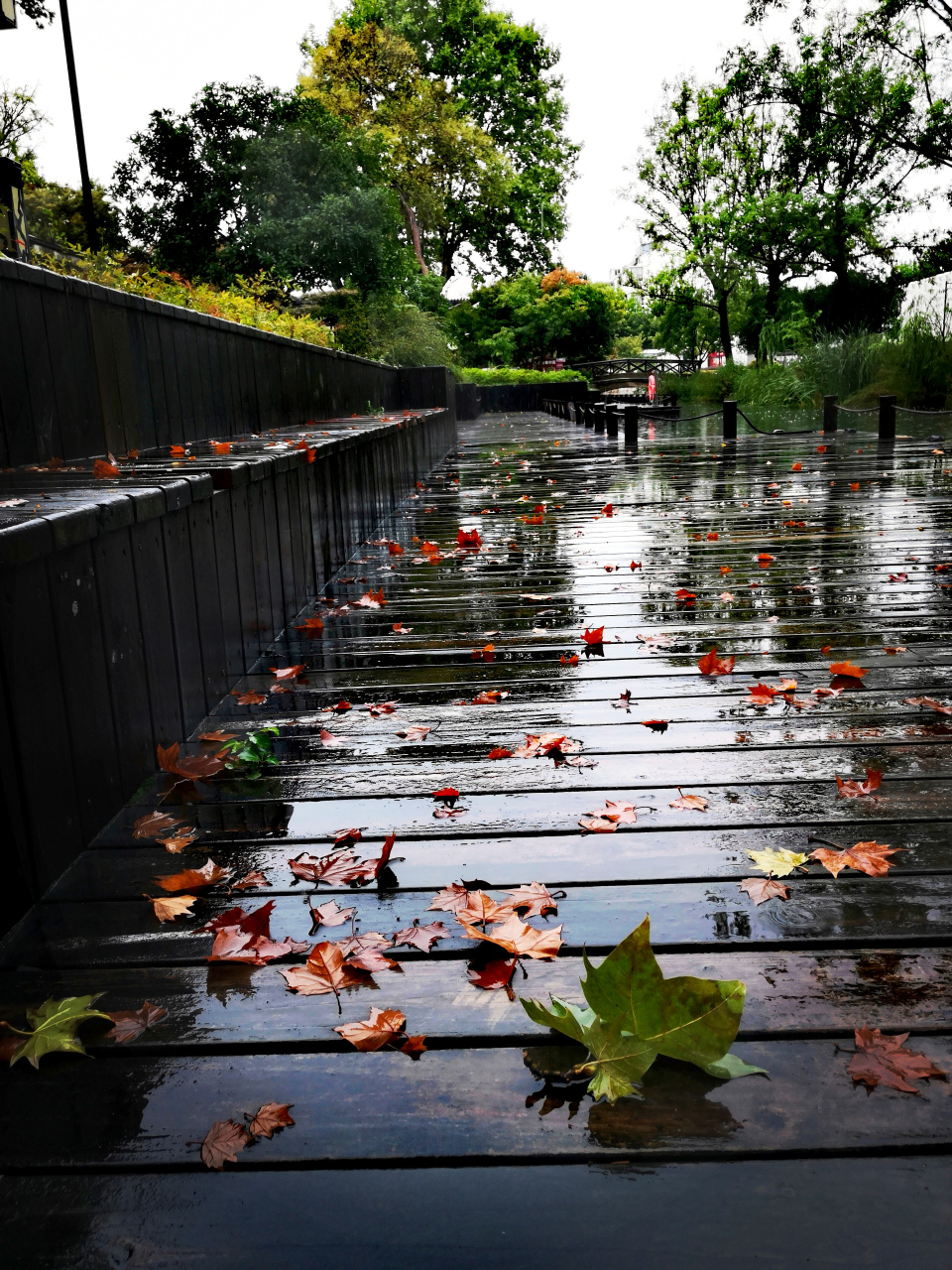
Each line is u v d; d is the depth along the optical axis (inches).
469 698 103.9
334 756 87.4
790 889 60.7
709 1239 35.1
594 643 122.8
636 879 62.7
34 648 61.8
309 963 53.4
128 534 79.0
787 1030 46.7
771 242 860.0
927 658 111.6
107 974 53.9
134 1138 41.1
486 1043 47.0
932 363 555.5
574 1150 39.4
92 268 247.6
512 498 289.6
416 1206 37.0
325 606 152.6
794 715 93.9
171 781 82.4
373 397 395.2
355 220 516.4
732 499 264.5
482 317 1263.5
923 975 51.0
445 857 66.9
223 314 276.4
